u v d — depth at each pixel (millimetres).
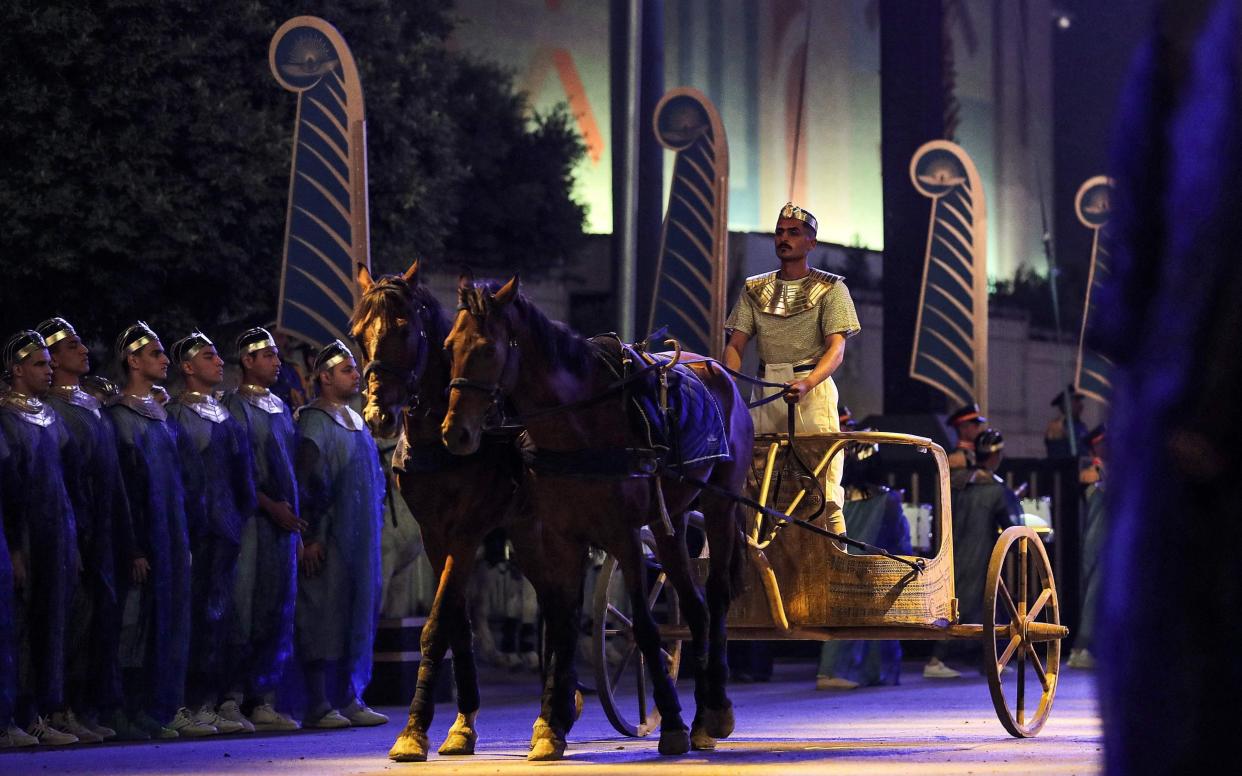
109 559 14000
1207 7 3406
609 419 11195
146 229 24734
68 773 11430
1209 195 3326
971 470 24609
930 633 13031
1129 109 3490
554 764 11289
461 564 12102
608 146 54500
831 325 13789
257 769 11547
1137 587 3406
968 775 10391
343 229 16891
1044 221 51688
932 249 26438
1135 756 3375
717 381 12711
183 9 25188
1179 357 3367
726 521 12609
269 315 26578
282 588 14961
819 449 13500
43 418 13648
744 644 23094
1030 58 69500
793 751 12305
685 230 22234
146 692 14172
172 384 24422
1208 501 3375
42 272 24578
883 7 32500
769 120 59875
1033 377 52938
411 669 18562
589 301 44500
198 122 25297
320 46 16922
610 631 14055
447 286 40281
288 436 15344
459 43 50656
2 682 12898
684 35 57062
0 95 24156
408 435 12109
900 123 32031
